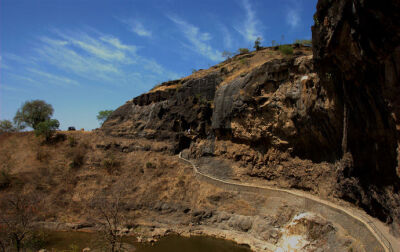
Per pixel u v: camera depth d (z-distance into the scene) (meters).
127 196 38.41
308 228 23.12
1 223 33.44
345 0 16.17
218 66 57.53
